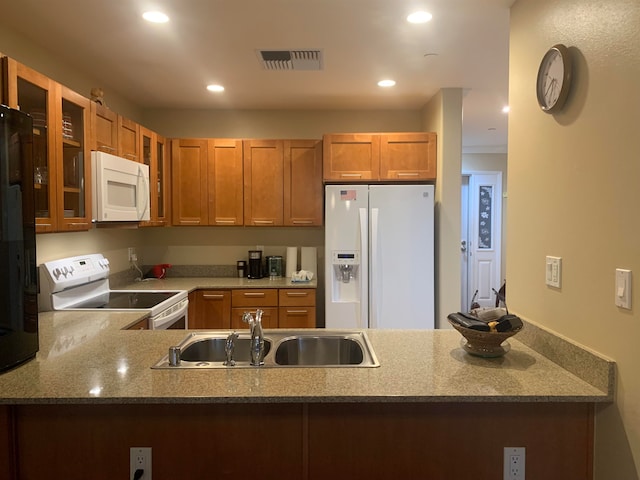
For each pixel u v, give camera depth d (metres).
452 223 3.58
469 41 2.53
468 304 6.57
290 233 4.27
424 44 2.56
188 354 1.87
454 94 3.49
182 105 4.05
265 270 4.22
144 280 3.99
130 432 1.37
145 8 2.14
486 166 6.50
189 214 3.92
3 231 1.50
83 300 2.83
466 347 1.73
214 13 2.19
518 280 1.91
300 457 1.39
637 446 1.21
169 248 4.25
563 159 1.56
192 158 3.90
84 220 2.47
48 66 2.71
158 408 1.37
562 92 1.52
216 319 3.69
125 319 2.35
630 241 1.23
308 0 2.05
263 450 1.38
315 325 3.84
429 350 1.76
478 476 1.39
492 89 3.50
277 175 3.91
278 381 1.42
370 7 2.12
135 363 1.60
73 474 1.37
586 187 1.43
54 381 1.42
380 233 3.57
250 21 2.27
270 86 3.42
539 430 1.38
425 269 3.57
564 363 1.53
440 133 3.56
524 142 1.86
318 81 3.28
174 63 2.90
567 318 1.54
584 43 1.43
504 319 1.62
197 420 1.37
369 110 4.19
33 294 1.65
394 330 2.10
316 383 1.40
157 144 3.66
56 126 2.21
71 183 2.43
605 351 1.34
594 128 1.38
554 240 1.62
